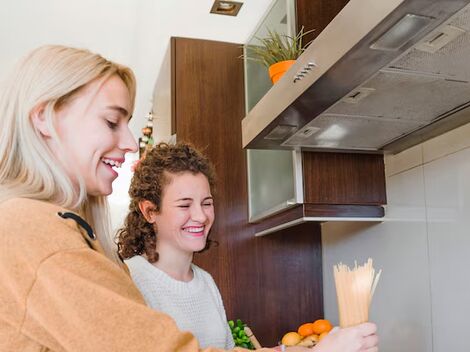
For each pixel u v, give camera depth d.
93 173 0.75
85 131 0.73
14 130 0.72
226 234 2.35
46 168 0.71
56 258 0.62
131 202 1.29
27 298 0.61
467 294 1.45
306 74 1.18
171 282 1.20
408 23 0.88
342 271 0.89
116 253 0.92
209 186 1.29
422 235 1.66
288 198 1.91
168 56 2.53
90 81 0.74
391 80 1.14
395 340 1.80
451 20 0.87
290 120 1.42
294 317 2.34
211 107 2.45
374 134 1.59
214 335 1.22
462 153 1.48
